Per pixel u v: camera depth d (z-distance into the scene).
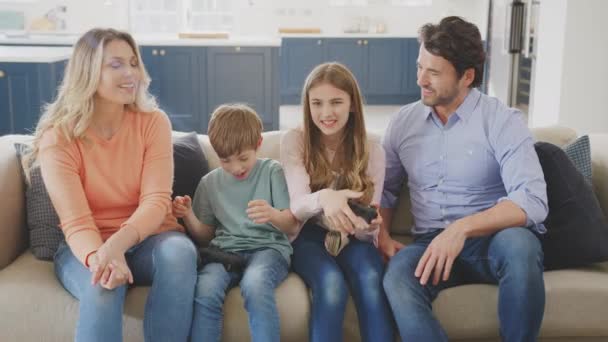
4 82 4.21
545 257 1.93
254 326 1.69
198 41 5.61
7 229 1.96
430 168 2.04
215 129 1.94
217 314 1.72
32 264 1.94
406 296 1.72
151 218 1.82
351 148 2.01
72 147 1.86
